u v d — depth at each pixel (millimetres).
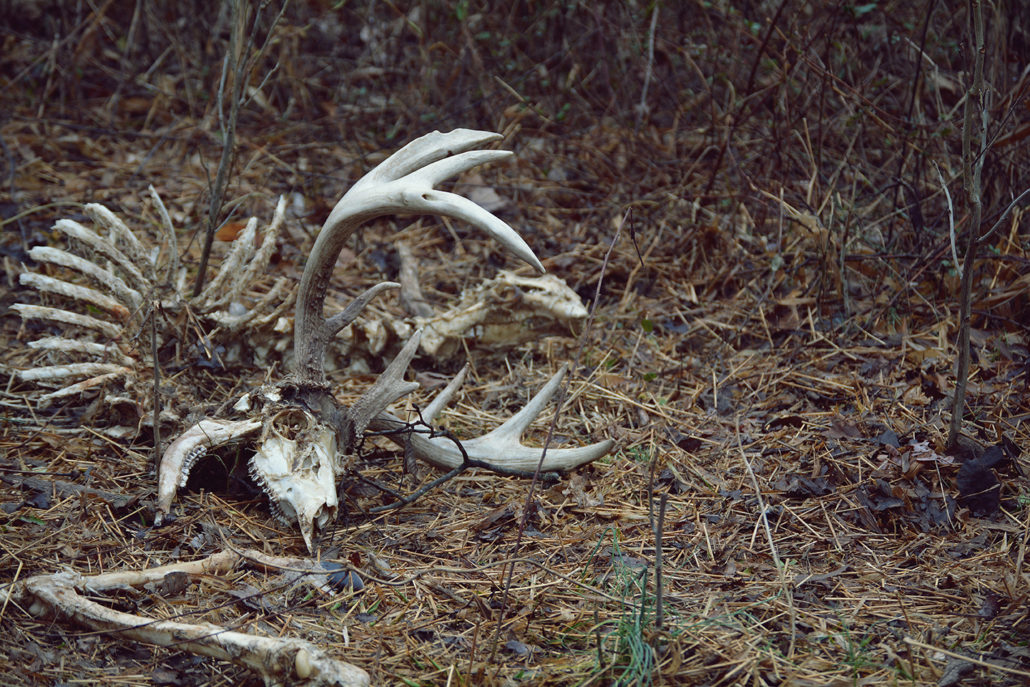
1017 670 2660
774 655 2771
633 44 6941
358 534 3439
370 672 2697
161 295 4133
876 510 3527
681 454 3994
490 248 5824
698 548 3379
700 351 4859
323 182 6609
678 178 6301
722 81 6445
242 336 4227
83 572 3094
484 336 4676
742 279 5336
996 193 5086
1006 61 5203
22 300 5012
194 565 3096
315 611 2988
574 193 6406
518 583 3154
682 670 2699
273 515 3393
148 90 7648
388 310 5062
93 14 7582
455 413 4324
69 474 3654
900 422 4051
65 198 6168
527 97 7117
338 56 7980
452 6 7375
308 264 3463
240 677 2672
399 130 7141
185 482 3420
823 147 6066
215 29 7777
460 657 2777
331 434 3486
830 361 4605
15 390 4305
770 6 6504
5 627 2795
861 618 2979
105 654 2744
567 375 4637
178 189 6422
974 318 4812
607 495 3740
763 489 3732
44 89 7555
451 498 3717
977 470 3580
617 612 2980
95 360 4059
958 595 3082
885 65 6371
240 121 7316
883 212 5734
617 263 5586
